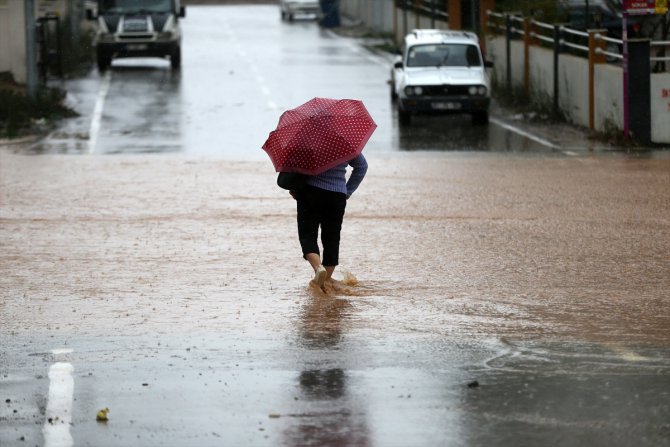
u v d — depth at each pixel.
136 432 16.59
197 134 61.44
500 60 81.31
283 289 26.14
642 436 16.14
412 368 19.73
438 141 59.34
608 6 79.81
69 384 18.98
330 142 25.12
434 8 104.50
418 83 64.88
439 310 24.02
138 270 28.38
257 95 79.00
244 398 18.16
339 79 89.12
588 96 62.06
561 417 17.03
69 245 31.70
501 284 26.52
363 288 26.20
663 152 53.47
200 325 22.91
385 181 44.31
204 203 39.25
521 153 53.88
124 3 97.81
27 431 16.69
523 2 77.19
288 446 15.93
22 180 44.91
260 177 45.75
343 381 19.00
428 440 16.09
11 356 20.72
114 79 89.81
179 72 94.69
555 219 35.41
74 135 61.00
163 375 19.47
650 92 55.41
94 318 23.55
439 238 32.34
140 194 41.28
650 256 29.67
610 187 42.16
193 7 190.38
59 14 95.50
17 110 65.19
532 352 20.70
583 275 27.44
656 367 19.64
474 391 18.36
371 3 146.00
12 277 27.61
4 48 80.94
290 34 137.50
